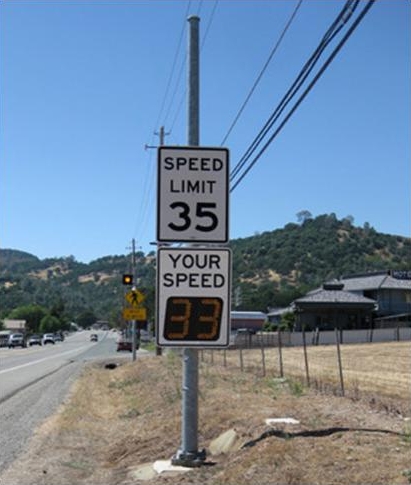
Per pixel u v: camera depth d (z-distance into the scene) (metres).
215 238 9.74
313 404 14.74
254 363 35.88
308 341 60.03
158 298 9.60
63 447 13.54
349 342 60.91
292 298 116.88
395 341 60.94
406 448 9.05
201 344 9.62
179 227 9.73
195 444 10.03
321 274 146.25
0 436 14.78
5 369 39.81
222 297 9.65
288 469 8.27
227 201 9.80
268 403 14.90
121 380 30.02
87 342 126.31
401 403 15.79
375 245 159.62
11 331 135.25
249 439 10.64
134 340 45.19
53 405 20.44
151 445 12.49
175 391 19.75
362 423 11.71
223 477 8.76
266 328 84.19
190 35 10.72
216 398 16.34
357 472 7.88
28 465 11.81
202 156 9.82
